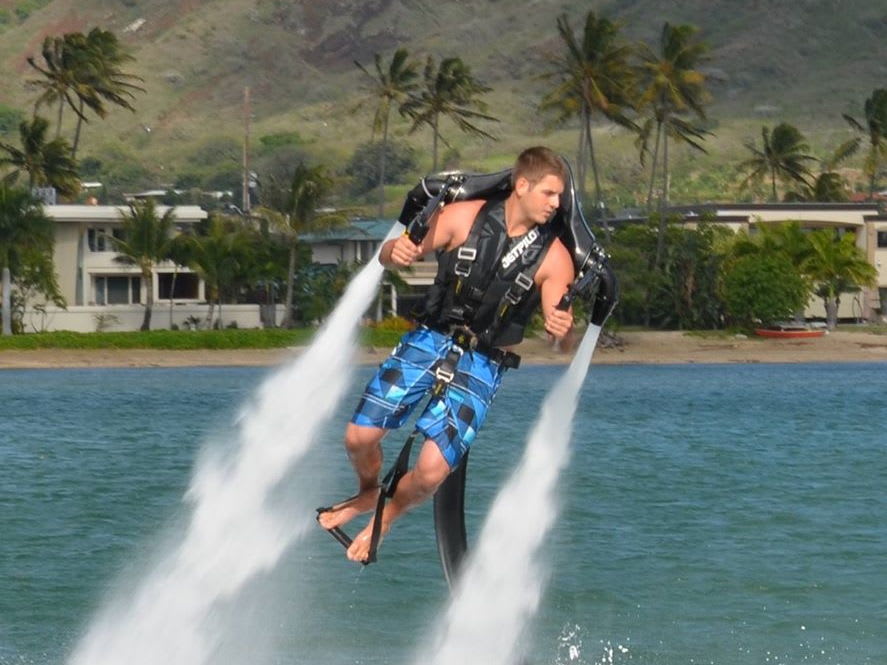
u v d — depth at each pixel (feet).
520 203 73.87
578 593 156.04
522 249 74.28
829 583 162.91
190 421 410.11
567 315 73.72
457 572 81.56
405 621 140.97
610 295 75.00
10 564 171.83
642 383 619.67
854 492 247.91
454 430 74.69
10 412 447.83
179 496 238.27
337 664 124.88
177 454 314.35
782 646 134.31
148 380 621.31
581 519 209.67
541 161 73.36
